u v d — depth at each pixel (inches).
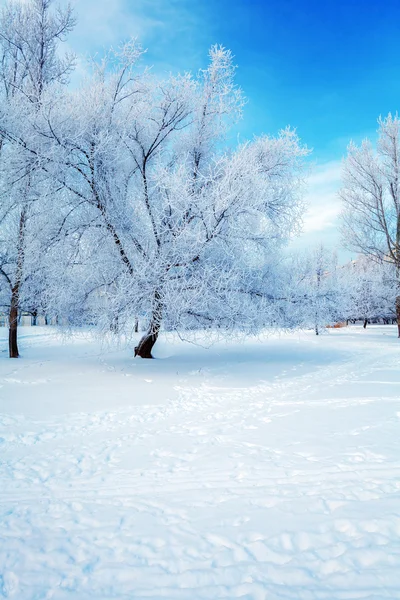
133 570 97.3
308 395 303.0
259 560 99.1
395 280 972.6
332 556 99.3
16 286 551.2
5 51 577.6
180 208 397.7
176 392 324.5
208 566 97.7
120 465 167.5
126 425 230.5
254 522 116.2
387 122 955.3
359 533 108.0
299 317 466.6
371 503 124.6
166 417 248.1
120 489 143.5
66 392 319.6
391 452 170.4
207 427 223.0
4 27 571.8
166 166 455.2
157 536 111.0
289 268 494.0
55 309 461.1
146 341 532.7
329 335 1067.3
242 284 440.1
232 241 398.0
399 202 957.8
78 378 383.2
